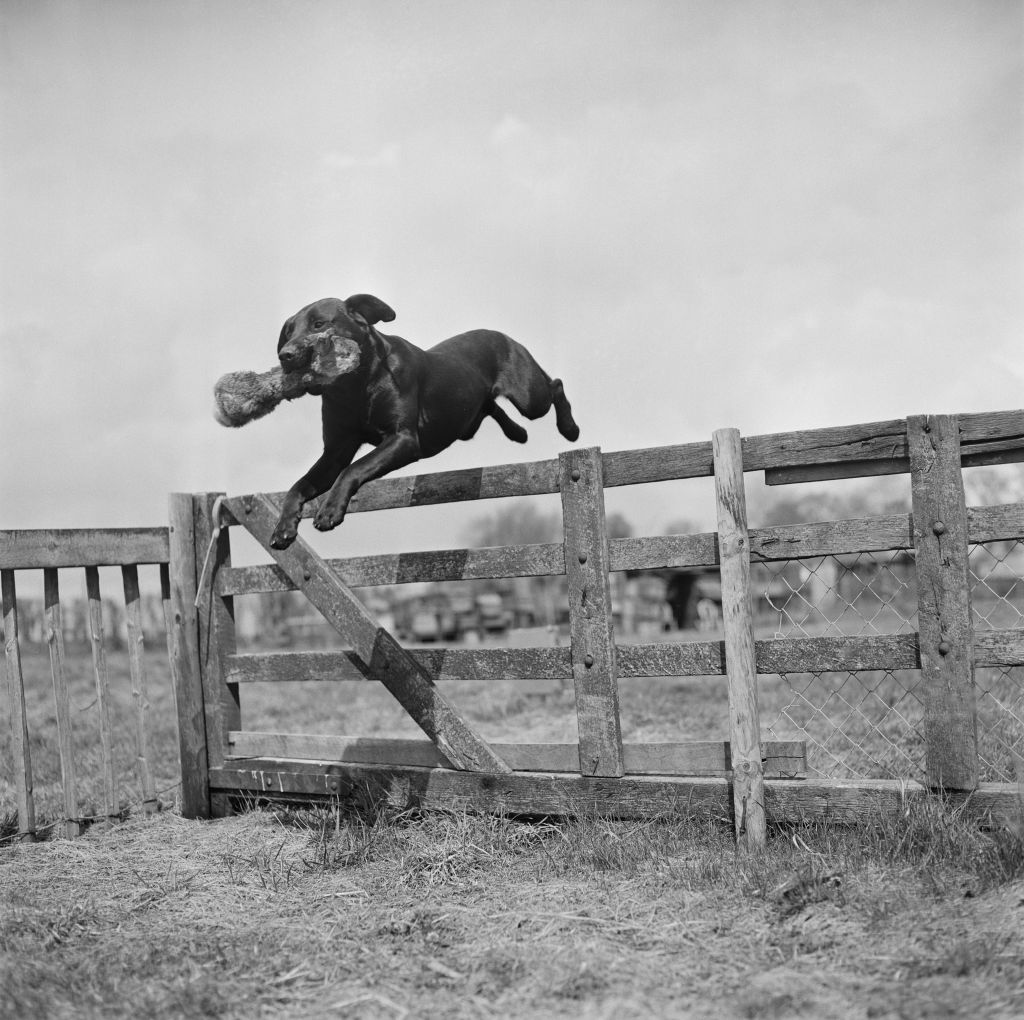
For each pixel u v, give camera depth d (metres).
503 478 5.11
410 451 4.73
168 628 6.32
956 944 3.19
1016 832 3.85
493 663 5.19
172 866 4.85
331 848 4.77
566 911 3.77
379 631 5.47
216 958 3.54
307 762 5.84
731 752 4.65
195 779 6.05
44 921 4.01
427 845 4.73
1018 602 12.32
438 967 3.35
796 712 8.70
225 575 6.09
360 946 3.58
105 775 5.97
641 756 4.93
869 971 3.12
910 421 4.27
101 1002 3.20
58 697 5.71
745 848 4.36
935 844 3.91
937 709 4.24
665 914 3.68
